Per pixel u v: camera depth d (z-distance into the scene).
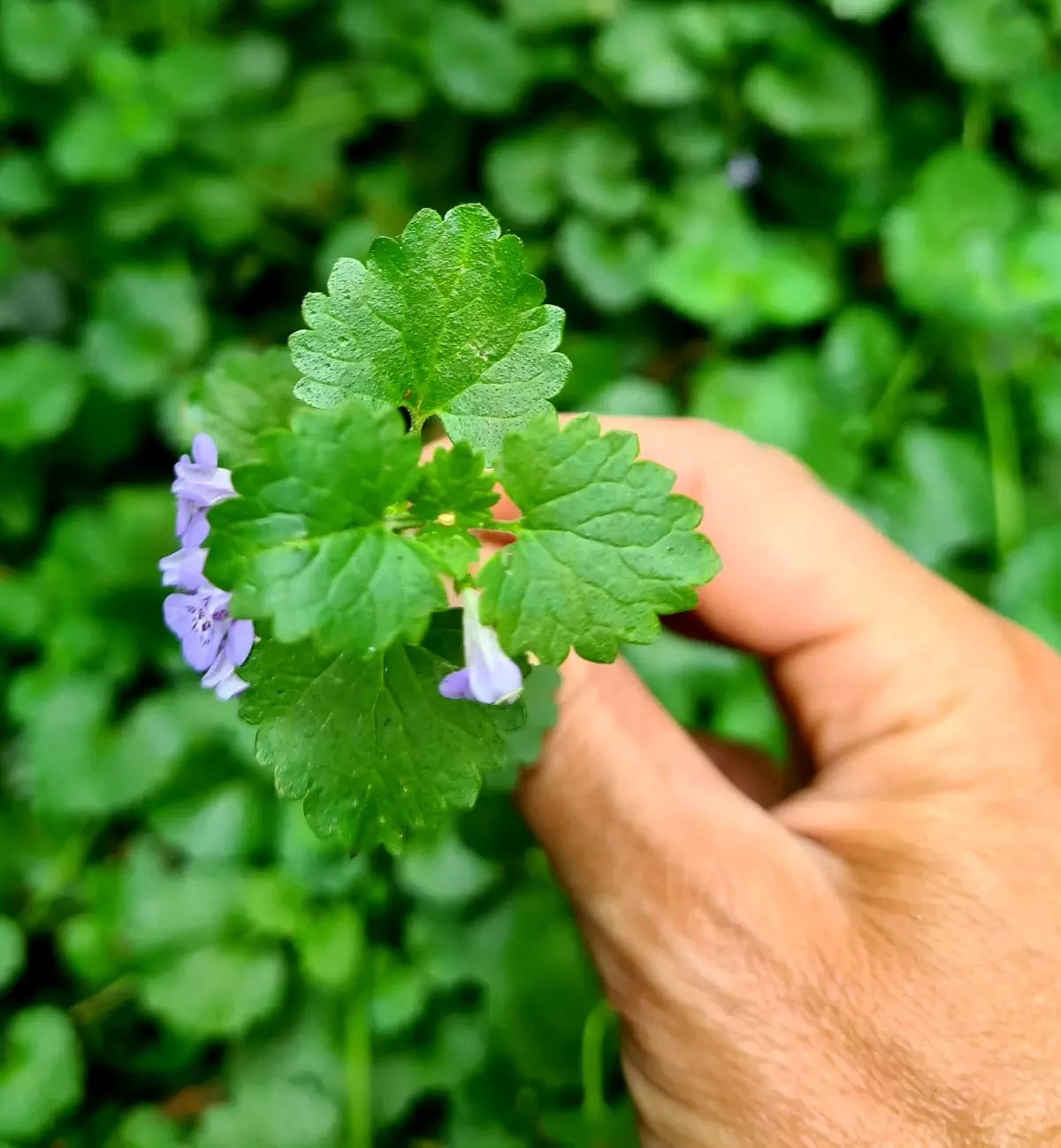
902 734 0.16
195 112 0.30
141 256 0.30
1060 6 0.31
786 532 0.17
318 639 0.09
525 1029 0.23
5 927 0.24
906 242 0.29
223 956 0.23
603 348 0.30
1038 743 0.15
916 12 0.31
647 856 0.15
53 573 0.27
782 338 0.31
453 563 0.10
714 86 0.31
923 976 0.14
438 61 0.31
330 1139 0.22
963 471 0.28
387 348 0.11
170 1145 0.23
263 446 0.09
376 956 0.24
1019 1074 0.13
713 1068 0.14
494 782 0.14
